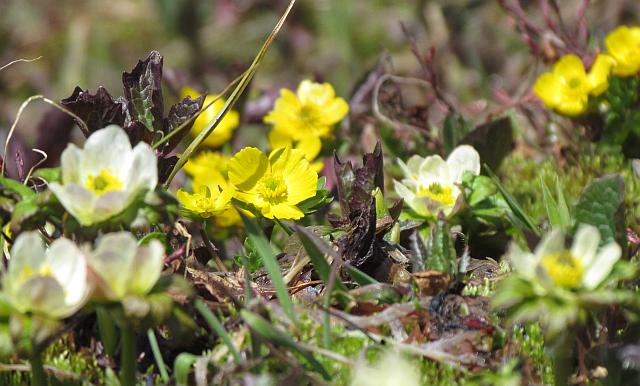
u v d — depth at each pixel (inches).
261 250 33.6
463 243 37.0
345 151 49.2
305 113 45.1
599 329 33.7
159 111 37.3
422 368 33.3
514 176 46.3
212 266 39.4
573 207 33.8
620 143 45.6
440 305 33.9
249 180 37.6
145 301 31.2
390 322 33.9
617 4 76.6
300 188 37.6
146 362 34.1
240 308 34.0
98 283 31.1
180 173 47.6
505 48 83.2
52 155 47.3
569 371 33.1
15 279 31.2
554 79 45.2
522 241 38.0
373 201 36.1
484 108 57.2
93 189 32.6
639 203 41.9
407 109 49.9
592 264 31.6
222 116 37.2
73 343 34.2
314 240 34.0
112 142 33.0
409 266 36.7
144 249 31.2
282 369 32.9
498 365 32.8
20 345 30.8
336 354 32.4
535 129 50.3
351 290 34.9
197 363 32.4
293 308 33.6
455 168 38.1
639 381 32.8
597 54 46.3
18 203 32.5
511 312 31.5
